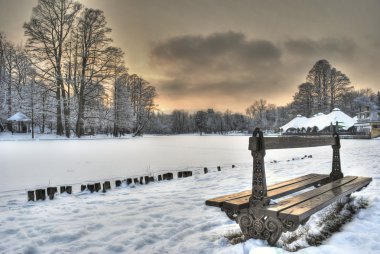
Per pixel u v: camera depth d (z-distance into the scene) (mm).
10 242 3748
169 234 3922
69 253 3359
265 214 3176
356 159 12062
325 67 78812
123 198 6504
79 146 28016
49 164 14125
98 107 51500
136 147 27391
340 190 4367
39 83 44812
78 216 4973
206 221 4461
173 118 135750
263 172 3318
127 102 60156
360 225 3877
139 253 3328
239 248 3174
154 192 7215
